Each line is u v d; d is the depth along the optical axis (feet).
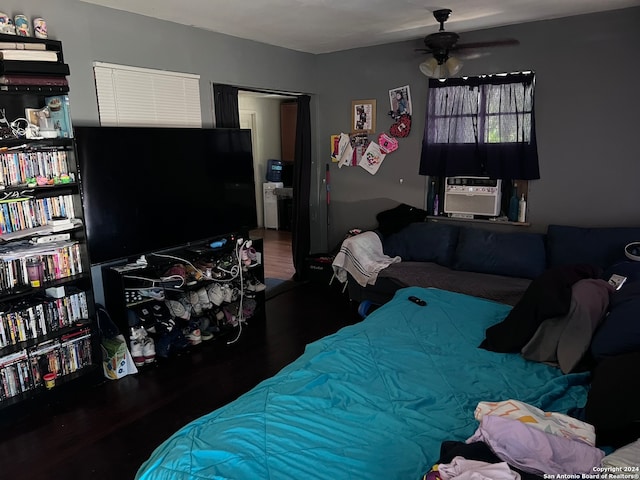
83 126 9.52
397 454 4.71
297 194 16.17
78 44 9.66
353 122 16.08
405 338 7.46
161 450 5.09
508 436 4.31
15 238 8.39
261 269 13.29
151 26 11.00
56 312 9.15
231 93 13.15
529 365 6.63
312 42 14.33
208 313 12.09
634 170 11.76
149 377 10.02
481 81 13.33
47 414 8.63
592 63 11.87
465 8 11.05
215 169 12.31
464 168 13.99
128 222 10.41
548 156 12.85
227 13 10.78
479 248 12.85
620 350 5.96
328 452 4.70
